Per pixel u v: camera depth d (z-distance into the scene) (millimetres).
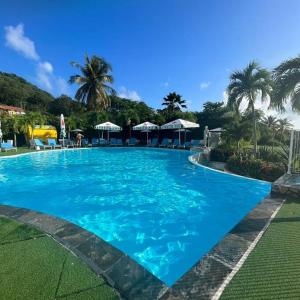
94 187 8344
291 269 2557
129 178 9797
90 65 32312
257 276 2436
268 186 7719
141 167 12492
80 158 16219
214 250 2992
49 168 12156
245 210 6062
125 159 15812
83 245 3166
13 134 22094
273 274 2469
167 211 5988
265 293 2182
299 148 7031
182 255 3889
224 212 5914
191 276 2467
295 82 9727
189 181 9133
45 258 2814
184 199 6949
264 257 2807
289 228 3660
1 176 10117
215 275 2471
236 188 8078
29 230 3627
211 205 6410
